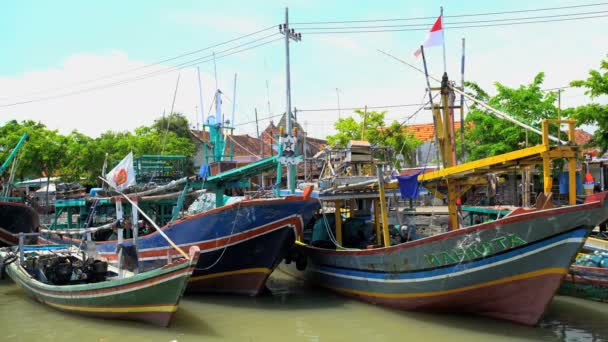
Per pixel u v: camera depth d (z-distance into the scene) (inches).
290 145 616.7
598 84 710.5
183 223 596.1
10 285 687.7
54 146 1278.3
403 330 456.8
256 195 659.4
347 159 638.5
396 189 633.6
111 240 710.5
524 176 827.4
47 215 1059.3
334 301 576.4
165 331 454.0
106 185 777.6
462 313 479.2
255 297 596.1
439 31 577.0
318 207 589.0
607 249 639.8
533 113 880.3
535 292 422.3
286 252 594.2
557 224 394.9
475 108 955.3
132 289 457.4
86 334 448.8
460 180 556.1
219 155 762.2
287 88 683.4
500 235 418.6
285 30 689.6
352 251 561.9
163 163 797.9
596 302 545.0
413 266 482.3
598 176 1189.7
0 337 444.5
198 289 608.4
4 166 890.1
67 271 561.3
